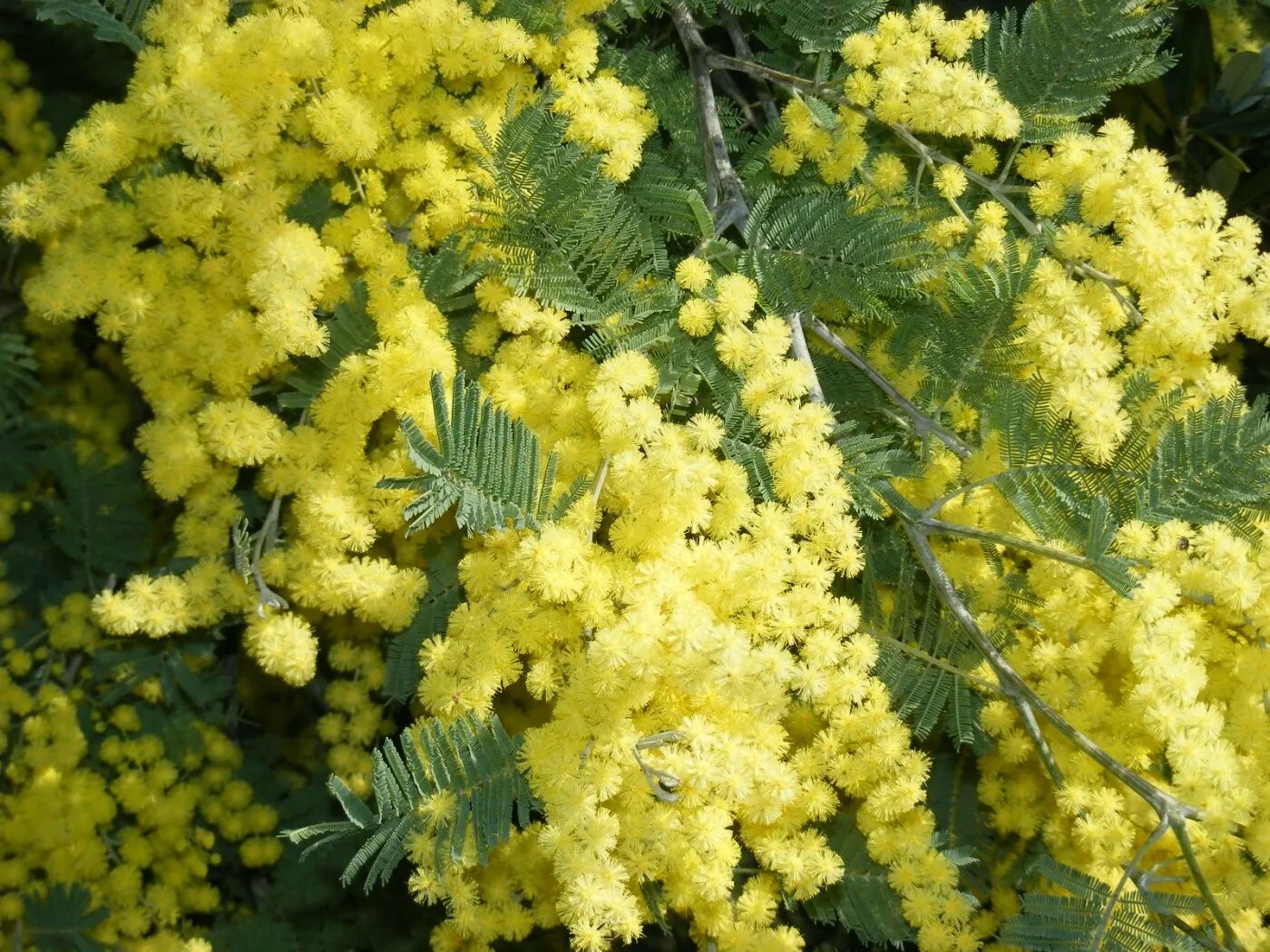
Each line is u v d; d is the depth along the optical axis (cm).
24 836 28
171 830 30
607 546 22
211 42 23
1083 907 21
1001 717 23
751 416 22
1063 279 22
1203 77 30
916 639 23
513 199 22
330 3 23
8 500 32
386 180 25
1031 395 21
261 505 26
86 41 32
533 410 22
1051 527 21
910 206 25
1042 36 24
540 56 25
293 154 23
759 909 21
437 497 18
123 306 23
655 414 20
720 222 24
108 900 29
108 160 23
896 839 22
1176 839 22
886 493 22
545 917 23
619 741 19
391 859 18
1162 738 21
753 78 29
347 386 22
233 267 23
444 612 24
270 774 34
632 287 22
